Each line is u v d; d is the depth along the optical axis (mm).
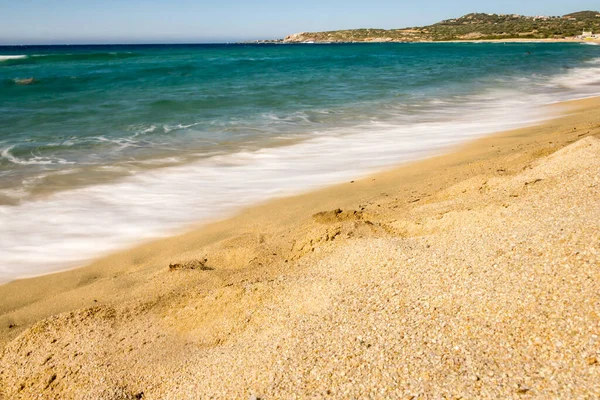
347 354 3477
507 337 3201
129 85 26031
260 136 13430
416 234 5668
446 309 3688
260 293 4727
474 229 5047
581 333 3008
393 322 3715
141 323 4789
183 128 14586
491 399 2762
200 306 4828
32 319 5301
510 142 11297
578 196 4957
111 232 7520
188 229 7547
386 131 13844
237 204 8445
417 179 9016
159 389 3840
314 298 4438
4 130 14367
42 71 32688
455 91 22672
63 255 6863
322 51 84250
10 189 9258
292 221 7398
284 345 3807
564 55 54781
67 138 13320
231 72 34969
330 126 14703
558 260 3764
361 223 6105
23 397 4074
